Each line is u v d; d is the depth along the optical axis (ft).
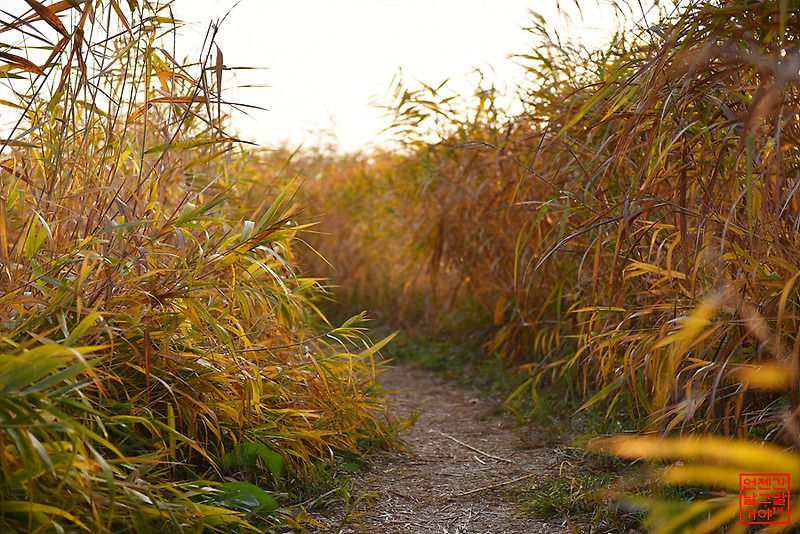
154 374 8.11
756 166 7.67
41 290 7.01
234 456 8.61
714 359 8.05
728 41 6.98
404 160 21.53
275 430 9.36
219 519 6.89
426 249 19.97
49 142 8.70
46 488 5.98
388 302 24.52
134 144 10.65
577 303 12.51
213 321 8.11
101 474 6.38
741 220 8.25
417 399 15.40
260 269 9.86
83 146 8.61
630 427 11.12
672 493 8.16
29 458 5.54
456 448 11.75
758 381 7.18
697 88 8.23
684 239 7.84
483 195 17.75
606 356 10.82
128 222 7.95
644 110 8.27
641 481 8.71
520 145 15.71
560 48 14.40
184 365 8.52
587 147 12.06
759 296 7.79
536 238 15.25
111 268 7.99
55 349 5.63
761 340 7.39
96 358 6.70
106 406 7.47
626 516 8.06
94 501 6.06
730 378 8.04
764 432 7.87
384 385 16.58
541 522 8.43
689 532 6.61
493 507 9.00
